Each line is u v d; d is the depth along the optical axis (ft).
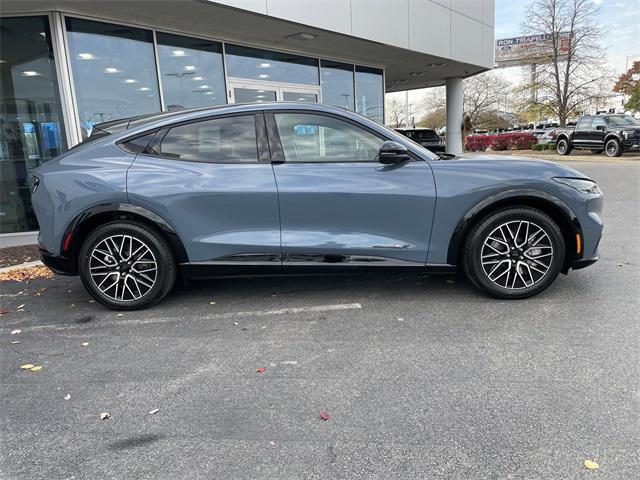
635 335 10.80
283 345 11.07
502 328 11.45
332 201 12.67
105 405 8.84
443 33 39.22
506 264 13.07
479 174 12.62
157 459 7.31
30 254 21.48
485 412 8.16
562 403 8.31
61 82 23.56
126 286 13.48
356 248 12.84
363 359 10.23
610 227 22.79
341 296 14.19
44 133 24.31
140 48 26.66
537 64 102.68
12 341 11.93
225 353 10.78
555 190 12.50
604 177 44.09
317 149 13.11
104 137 13.47
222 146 13.16
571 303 12.87
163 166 13.00
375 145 13.03
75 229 13.00
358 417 8.18
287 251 12.94
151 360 10.58
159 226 12.96
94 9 23.63
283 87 35.12
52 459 7.39
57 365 10.52
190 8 24.32
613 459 6.91
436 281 15.17
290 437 7.72
